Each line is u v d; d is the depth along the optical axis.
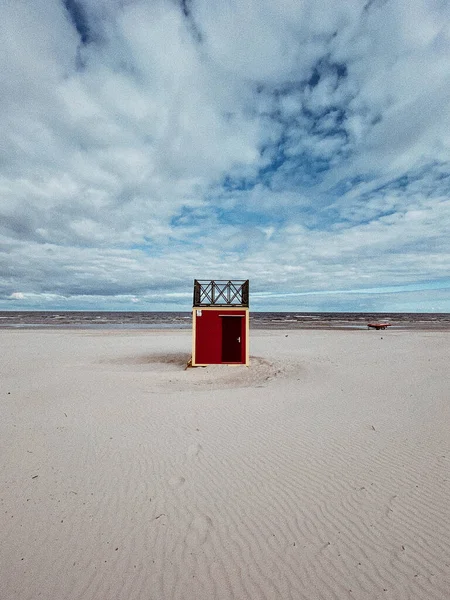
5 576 3.36
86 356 19.22
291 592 3.20
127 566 3.52
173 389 11.23
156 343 26.16
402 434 6.95
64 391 10.59
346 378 12.66
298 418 8.03
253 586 3.27
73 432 7.05
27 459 5.81
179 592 3.20
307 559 3.61
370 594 3.17
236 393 10.53
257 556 3.66
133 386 11.54
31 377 12.90
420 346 22.50
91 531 4.02
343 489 4.92
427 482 5.07
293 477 5.27
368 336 31.84
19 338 28.50
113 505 4.54
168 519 4.26
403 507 4.47
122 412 8.41
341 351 20.67
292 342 26.28
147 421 7.79
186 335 33.34
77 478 5.21
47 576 3.37
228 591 3.21
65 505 4.52
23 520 4.20
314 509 4.46
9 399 9.58
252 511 4.42
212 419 7.95
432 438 6.70
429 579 3.33
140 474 5.36
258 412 8.49
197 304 16.33
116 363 17.22
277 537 3.94
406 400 9.49
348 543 3.84
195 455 6.03
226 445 6.47
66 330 40.09
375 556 3.64
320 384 11.80
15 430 7.11
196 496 4.76
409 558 3.60
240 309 16.30
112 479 5.19
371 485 5.02
